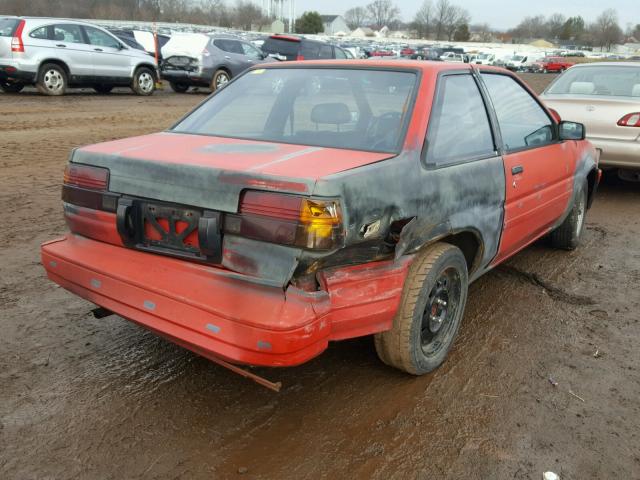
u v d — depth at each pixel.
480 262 3.65
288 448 2.72
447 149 3.28
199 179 2.62
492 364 3.51
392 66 3.47
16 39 13.57
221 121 3.59
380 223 2.70
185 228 2.70
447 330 3.45
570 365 3.54
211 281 2.62
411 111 3.16
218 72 17.69
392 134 3.09
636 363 3.60
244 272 2.55
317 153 2.92
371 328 2.88
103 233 2.97
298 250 2.44
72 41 14.59
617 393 3.27
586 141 5.48
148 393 3.09
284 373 3.32
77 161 3.04
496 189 3.60
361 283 2.77
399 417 2.97
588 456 2.75
